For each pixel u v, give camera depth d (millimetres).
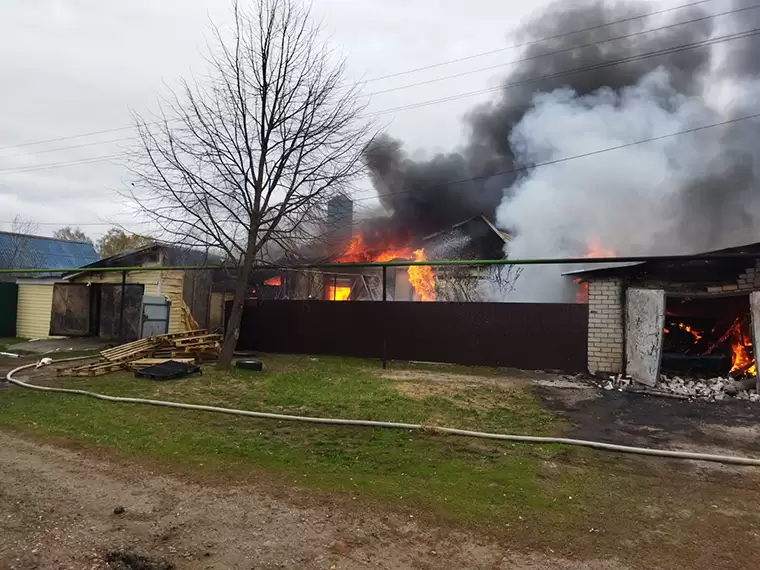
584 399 6793
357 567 2553
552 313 9156
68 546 2758
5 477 3801
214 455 4301
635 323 7969
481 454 4367
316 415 5719
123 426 5195
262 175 9422
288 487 3598
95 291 15234
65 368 9141
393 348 10617
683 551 2705
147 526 3000
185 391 7043
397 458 4230
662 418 5738
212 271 15180
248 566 2561
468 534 2895
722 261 7926
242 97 9383
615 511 3203
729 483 3703
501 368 9391
